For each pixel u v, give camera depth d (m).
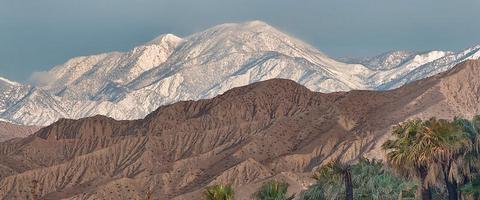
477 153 167.00
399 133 166.38
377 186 177.88
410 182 173.50
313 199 188.50
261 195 193.50
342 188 181.25
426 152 160.75
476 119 171.50
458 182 168.25
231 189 177.00
